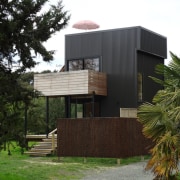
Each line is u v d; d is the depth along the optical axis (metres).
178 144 7.61
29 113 8.93
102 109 20.08
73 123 15.53
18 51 8.37
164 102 8.77
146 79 20.20
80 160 15.70
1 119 8.41
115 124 14.70
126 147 14.91
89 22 21.72
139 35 19.23
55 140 18.34
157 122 8.26
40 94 9.11
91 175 11.86
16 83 8.62
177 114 8.11
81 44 20.86
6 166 13.12
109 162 15.02
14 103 8.62
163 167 7.58
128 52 19.45
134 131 15.48
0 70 8.46
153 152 7.84
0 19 7.95
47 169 12.72
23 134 8.84
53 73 19.55
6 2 7.99
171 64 9.32
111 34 19.95
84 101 21.30
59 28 8.52
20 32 8.20
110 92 19.84
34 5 8.13
